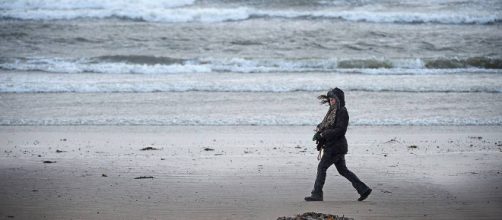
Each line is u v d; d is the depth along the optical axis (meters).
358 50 110.62
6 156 48.34
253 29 122.00
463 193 37.41
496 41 116.88
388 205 34.47
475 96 78.75
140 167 44.47
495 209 33.69
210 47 110.81
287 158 48.06
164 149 51.66
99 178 40.97
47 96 76.62
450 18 128.88
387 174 42.69
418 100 76.06
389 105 73.25
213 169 44.03
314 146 53.38
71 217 31.61
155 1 137.38
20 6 133.00
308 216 30.36
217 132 59.62
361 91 80.69
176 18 127.75
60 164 45.34
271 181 40.56
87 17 128.88
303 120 65.12
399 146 53.38
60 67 95.25
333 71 95.69
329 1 141.00
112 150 51.28
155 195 36.59
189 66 95.38
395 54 107.94
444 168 44.56
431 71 96.56
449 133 59.91
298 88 81.38
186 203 34.78
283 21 128.00
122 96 77.00
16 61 98.75
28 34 118.00
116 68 95.06
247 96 77.19
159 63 100.31
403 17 129.00
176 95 77.56
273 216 31.89
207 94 78.19
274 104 73.06
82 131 59.94
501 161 47.00
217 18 128.88
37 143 54.31
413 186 39.28
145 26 124.19
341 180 41.28
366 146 53.28
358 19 129.38
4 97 75.69
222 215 32.16
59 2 134.00
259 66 97.88
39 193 36.81
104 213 32.44
